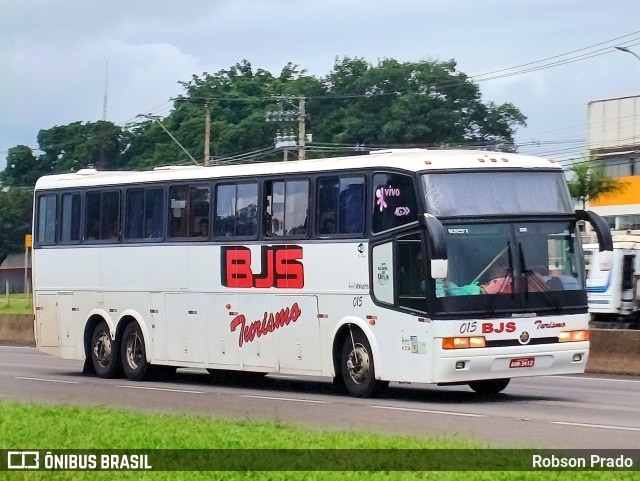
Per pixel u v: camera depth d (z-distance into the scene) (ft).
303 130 192.03
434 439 43.80
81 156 261.24
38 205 88.69
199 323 74.90
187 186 76.02
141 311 79.51
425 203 59.93
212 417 53.62
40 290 88.17
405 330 60.90
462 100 248.32
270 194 69.92
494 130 248.11
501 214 60.95
